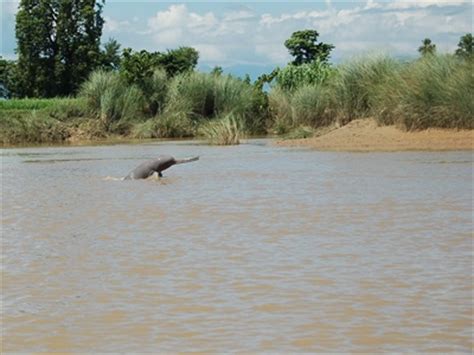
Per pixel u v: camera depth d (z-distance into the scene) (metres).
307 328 8.94
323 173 25.77
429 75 40.25
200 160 33.00
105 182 24.84
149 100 60.81
